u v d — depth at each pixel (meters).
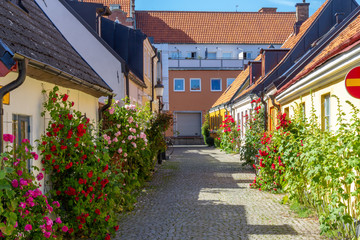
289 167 8.79
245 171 16.28
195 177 14.60
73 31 13.54
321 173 6.66
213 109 37.69
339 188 6.15
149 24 45.09
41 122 6.32
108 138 8.41
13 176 4.34
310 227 7.33
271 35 44.81
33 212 4.68
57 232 5.92
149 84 22.27
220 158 22.88
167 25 45.19
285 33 45.00
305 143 7.54
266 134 11.80
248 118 22.19
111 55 13.82
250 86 23.94
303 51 17.39
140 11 46.16
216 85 42.34
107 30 18.70
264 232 7.06
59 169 6.32
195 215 8.48
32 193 4.43
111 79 13.80
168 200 10.17
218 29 45.16
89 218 6.56
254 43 44.12
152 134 15.71
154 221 7.98
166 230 7.30
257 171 12.38
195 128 42.62
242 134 25.42
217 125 36.00
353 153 5.90
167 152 28.08
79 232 6.79
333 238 6.49
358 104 6.88
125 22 24.91
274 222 7.77
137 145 11.60
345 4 17.45
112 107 10.77
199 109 42.25
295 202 8.89
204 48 44.00
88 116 9.15
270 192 11.21
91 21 15.00
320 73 8.02
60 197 6.52
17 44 5.18
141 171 12.38
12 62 4.14
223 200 10.10
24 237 4.46
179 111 42.06
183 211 8.87
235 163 19.69
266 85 17.05
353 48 6.00
